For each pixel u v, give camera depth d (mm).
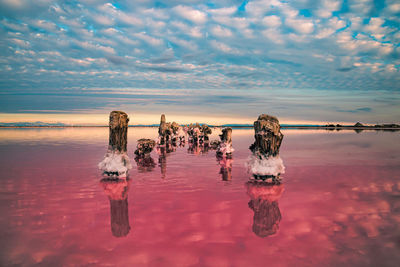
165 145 28422
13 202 6977
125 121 10820
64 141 29625
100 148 21891
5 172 11414
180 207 6582
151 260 3904
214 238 4703
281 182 9508
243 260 3898
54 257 3979
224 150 18266
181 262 3832
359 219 5633
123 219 5688
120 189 8453
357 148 22141
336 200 7137
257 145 10375
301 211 6242
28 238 4672
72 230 5051
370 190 8258
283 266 3715
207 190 8359
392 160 15000
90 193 7953
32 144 25406
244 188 8648
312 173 11227
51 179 9961
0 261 3865
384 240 4574
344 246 4340
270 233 4906
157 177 10523
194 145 29625
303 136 43906
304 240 4605
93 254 4082
